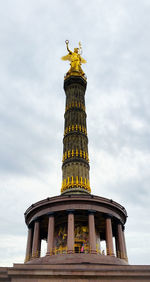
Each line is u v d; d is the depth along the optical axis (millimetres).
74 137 46094
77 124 47812
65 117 50188
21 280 24078
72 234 32188
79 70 55469
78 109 49906
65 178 42531
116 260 31766
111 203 36531
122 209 38656
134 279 25078
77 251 34438
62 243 35750
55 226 38281
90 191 42031
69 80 53688
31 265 25891
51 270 24594
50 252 31719
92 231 32875
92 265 26406
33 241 34531
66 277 24469
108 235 34281
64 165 44000
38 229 35500
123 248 35781
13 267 25609
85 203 35062
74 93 52031
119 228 37531
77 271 24719
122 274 25047
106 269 26047
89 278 24609
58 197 35281
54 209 34938
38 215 36188
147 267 27031
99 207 35469
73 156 43875
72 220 33312
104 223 39562
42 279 24219
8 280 25219
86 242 35219
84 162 43875
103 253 37031
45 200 36000
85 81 54938
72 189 40375
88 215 34375
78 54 57875
